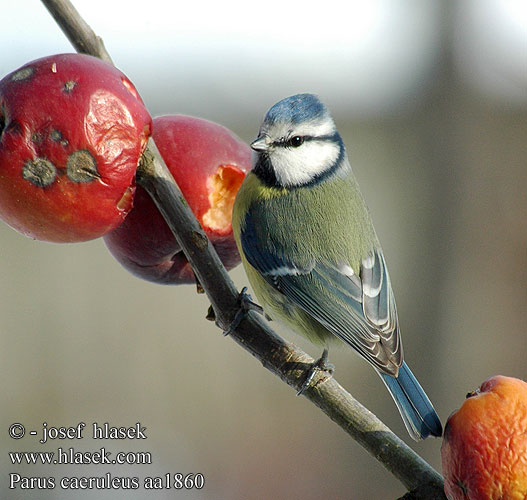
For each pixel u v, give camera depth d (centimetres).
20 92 406
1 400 1184
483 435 345
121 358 1288
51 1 491
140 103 432
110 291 1371
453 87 1502
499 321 1408
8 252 1397
